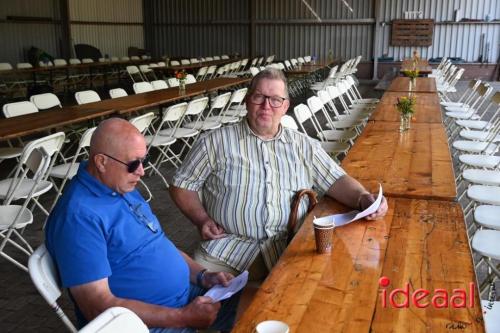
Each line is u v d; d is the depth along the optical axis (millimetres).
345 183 2523
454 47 16688
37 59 13188
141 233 1897
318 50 17672
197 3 18156
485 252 2623
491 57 16422
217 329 2186
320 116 9828
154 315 1781
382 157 3463
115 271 1839
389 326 1434
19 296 3232
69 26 15039
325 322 1457
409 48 16984
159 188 5445
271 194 2479
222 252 2465
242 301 2283
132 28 18109
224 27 18125
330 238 1902
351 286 1661
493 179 3912
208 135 2555
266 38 17953
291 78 13094
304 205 2564
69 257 1686
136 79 15086
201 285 2217
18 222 3174
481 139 5582
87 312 1713
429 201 2541
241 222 2480
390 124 4781
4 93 11719
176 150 7109
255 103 2441
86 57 15484
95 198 1772
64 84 13109
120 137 1766
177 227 4422
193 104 5855
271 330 1328
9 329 2893
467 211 4109
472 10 16281
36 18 14109
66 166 4359
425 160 3379
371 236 2072
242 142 2502
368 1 16875
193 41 18484
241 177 2477
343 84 8336
